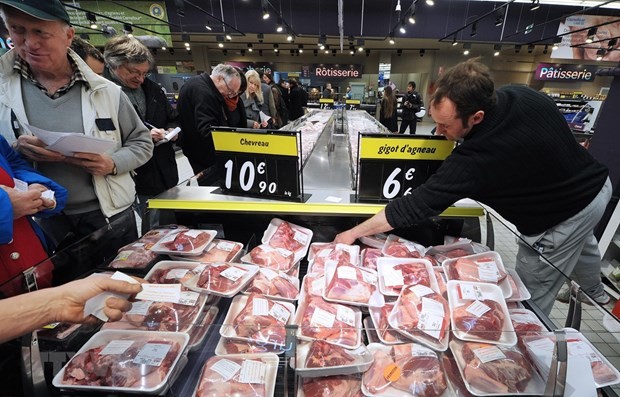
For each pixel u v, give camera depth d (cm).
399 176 125
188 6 880
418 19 896
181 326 87
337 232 140
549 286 106
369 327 92
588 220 133
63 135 115
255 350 85
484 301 93
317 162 193
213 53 1446
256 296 97
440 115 109
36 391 73
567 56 932
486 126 108
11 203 99
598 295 188
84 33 809
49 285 94
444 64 1329
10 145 129
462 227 135
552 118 115
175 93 888
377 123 334
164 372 76
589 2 640
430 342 85
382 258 114
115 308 74
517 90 121
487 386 76
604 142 255
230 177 135
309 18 906
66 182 145
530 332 86
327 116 429
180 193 138
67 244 137
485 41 915
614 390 74
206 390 75
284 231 129
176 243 118
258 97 451
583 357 77
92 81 143
